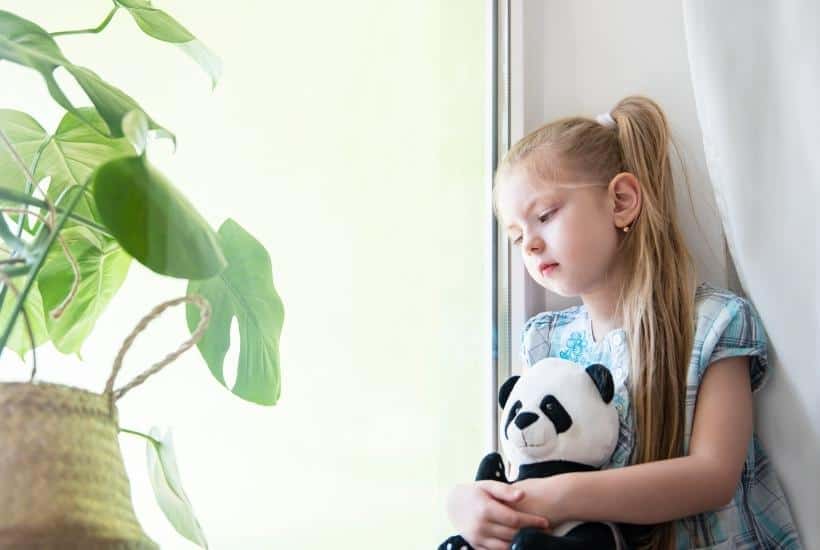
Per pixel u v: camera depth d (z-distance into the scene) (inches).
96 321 30.4
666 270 40.9
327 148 39.0
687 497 35.2
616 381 39.8
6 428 20.5
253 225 35.9
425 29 45.3
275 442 35.3
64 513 20.4
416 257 43.1
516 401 37.6
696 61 40.8
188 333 32.3
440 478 43.1
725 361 38.6
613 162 42.4
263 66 36.7
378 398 40.2
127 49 32.4
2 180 29.2
